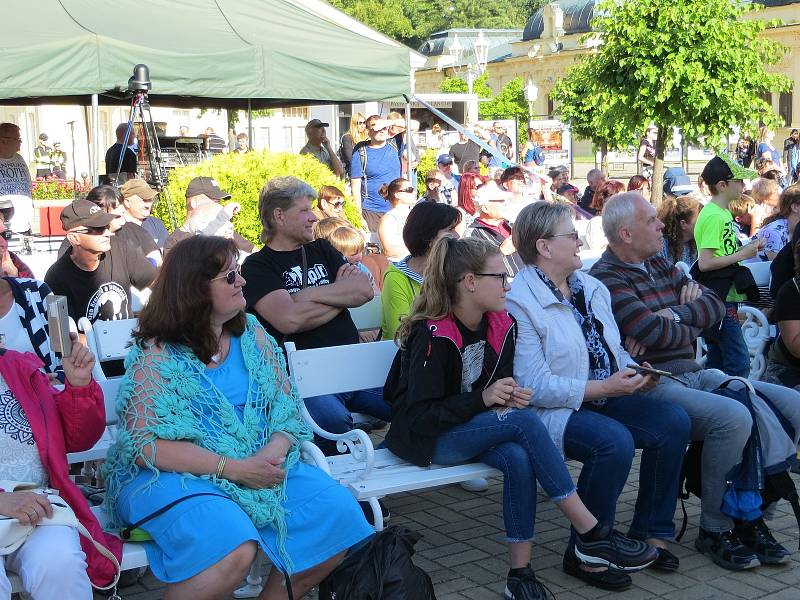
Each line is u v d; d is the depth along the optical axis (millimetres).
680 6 14484
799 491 5219
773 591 4090
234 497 3311
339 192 8117
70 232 5051
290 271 4793
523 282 4379
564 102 18766
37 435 3229
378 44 9531
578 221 10328
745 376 6469
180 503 3223
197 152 13273
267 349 3730
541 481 3951
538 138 28188
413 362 4047
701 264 6703
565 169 16016
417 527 4828
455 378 4051
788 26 36531
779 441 4375
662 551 4285
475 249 3994
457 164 20000
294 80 8750
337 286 4676
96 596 3551
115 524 3422
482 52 42688
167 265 3453
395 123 11500
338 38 9453
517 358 4246
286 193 4734
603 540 4055
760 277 7160
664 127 15266
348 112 22797
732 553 4309
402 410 4121
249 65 8469
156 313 3434
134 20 8680
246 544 3172
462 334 4086
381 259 7129
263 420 3596
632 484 5449
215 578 3127
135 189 6996
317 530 3400
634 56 14789
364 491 3814
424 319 4070
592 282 4535
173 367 3383
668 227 7348
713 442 4320
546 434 3961
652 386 4137
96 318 5227
